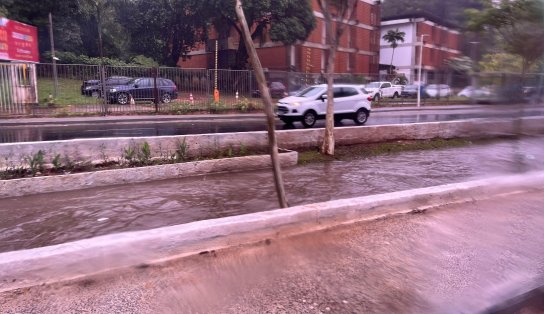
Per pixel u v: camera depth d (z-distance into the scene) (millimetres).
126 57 44562
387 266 3863
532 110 6832
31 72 19375
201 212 6164
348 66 43719
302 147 11180
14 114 18969
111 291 3334
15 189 6887
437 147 12672
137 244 3699
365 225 4832
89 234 5254
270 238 4348
